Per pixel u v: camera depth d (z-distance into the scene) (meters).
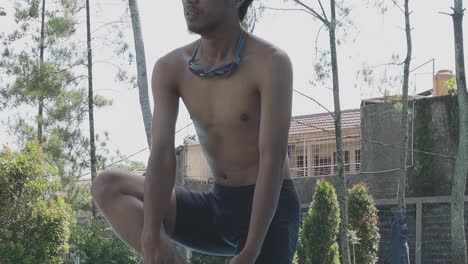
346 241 18.48
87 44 20.77
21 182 14.08
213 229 2.24
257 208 2.00
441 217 21.97
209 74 2.09
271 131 2.02
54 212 14.20
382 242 22.69
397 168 23.00
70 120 20.33
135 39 14.86
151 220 2.02
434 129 22.64
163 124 2.10
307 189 24.03
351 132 26.83
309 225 19.70
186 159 22.56
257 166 2.16
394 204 22.64
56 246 14.16
